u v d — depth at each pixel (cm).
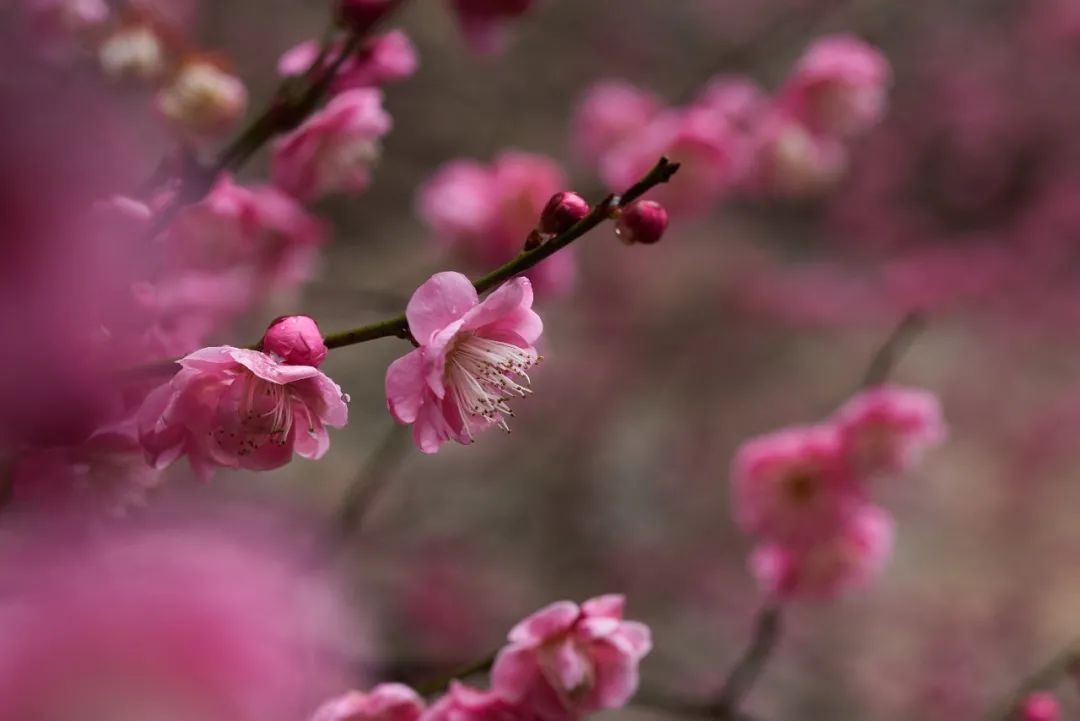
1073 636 170
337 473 153
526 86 231
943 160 275
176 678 37
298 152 71
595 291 206
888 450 82
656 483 179
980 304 243
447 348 64
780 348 216
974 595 174
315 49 72
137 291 67
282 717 41
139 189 69
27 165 48
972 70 280
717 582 166
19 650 36
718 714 91
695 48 256
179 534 50
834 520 83
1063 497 197
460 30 76
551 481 172
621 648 68
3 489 63
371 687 83
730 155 95
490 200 90
